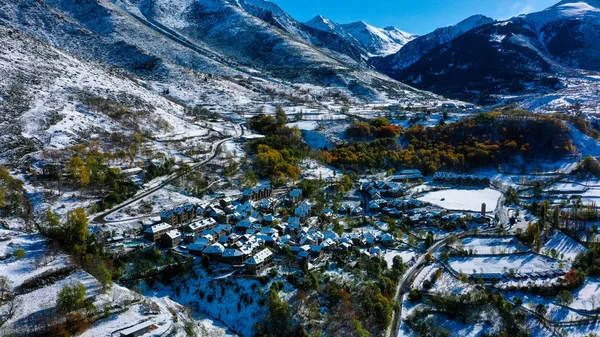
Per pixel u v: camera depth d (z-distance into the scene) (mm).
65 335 101688
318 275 143000
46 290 119750
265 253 147500
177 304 129000
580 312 139875
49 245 142000
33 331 102125
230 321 127000
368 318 127438
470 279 154375
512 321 131375
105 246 150500
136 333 105562
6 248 135750
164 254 151625
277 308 123375
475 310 134750
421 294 142000
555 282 154125
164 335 107375
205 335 115625
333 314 128375
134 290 130000
